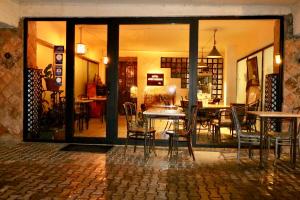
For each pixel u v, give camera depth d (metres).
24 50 6.45
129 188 3.75
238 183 4.01
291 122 4.97
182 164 4.95
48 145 6.24
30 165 4.71
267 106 6.47
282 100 6.02
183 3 6.04
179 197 3.48
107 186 3.81
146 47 12.24
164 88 13.43
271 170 4.65
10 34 6.38
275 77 6.13
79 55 10.07
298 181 4.12
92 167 4.67
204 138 7.44
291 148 4.92
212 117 7.72
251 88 9.09
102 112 10.20
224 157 5.49
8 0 5.96
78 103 8.41
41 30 7.58
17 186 3.75
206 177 4.26
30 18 6.42
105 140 6.41
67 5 6.32
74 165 4.76
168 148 6.13
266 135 5.06
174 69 13.42
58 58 7.74
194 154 5.70
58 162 4.92
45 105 7.89
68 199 3.36
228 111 7.45
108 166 4.74
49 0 6.14
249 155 5.45
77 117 8.30
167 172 4.48
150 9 6.18
